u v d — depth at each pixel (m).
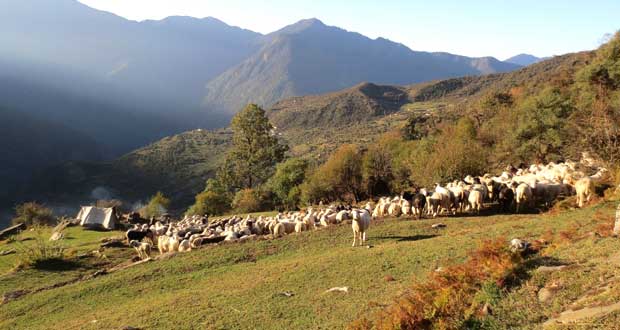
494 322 10.62
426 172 54.00
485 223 27.66
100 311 21.47
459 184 37.59
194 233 40.22
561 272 11.96
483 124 91.06
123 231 55.66
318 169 85.62
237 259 27.91
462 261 17.52
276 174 93.69
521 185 30.67
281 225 33.84
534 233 19.77
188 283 24.12
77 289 26.17
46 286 28.41
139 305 20.88
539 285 11.66
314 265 22.12
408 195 35.09
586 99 56.38
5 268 36.56
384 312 13.54
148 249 35.00
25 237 55.38
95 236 51.47
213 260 28.14
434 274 15.04
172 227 45.19
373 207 42.84
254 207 87.12
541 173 39.91
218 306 18.25
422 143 77.44
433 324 11.65
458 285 12.89
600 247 13.34
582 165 39.28
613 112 41.41
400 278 17.50
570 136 53.78
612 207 22.16
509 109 85.25
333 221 34.88
